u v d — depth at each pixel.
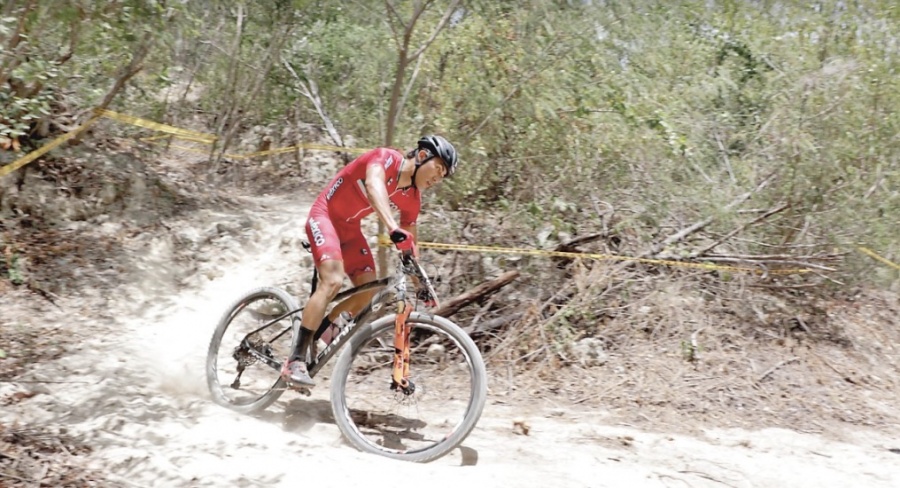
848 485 3.83
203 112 11.74
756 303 6.05
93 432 3.45
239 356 4.23
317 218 3.91
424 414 4.38
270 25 9.62
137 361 4.62
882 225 6.09
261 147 11.27
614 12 6.72
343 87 9.38
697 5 7.38
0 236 6.21
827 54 7.06
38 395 3.90
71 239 6.61
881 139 6.41
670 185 6.48
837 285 6.39
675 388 5.02
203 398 4.23
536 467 3.63
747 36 7.47
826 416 4.88
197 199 8.32
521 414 4.53
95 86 8.17
